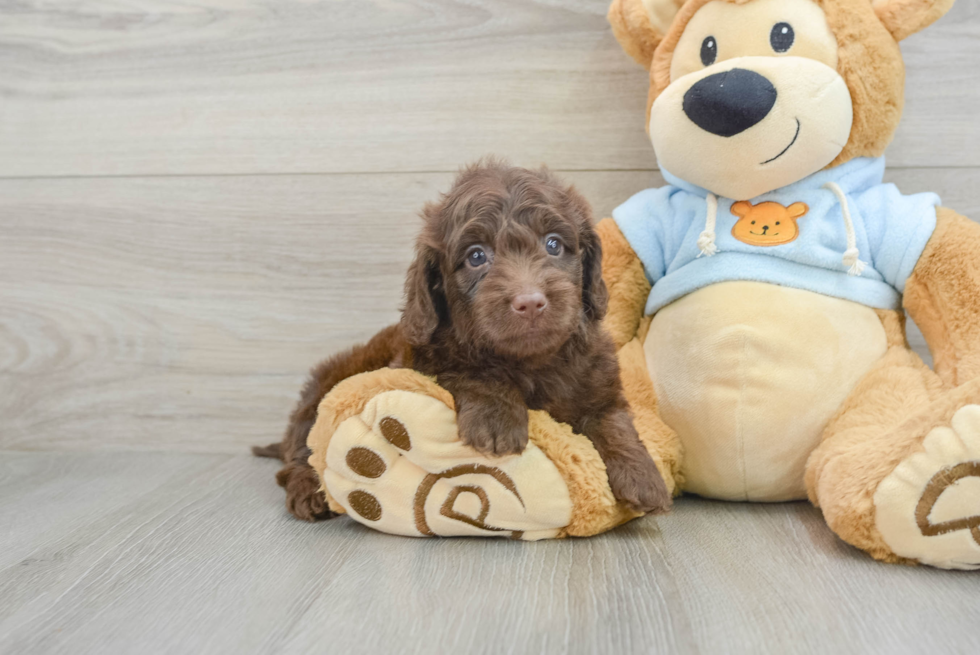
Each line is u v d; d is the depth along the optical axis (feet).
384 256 2.87
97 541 2.17
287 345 2.92
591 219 2.22
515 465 2.06
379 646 1.68
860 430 2.14
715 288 2.31
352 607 1.81
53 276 2.97
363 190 2.86
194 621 1.78
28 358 3.00
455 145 2.82
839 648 1.65
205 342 2.95
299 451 2.42
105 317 2.97
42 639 1.73
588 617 1.76
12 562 2.05
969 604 1.79
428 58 2.81
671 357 2.36
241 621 1.77
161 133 2.90
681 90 2.26
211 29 2.85
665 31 2.44
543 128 2.79
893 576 1.90
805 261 2.29
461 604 1.82
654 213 2.51
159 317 2.95
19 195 2.96
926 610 1.77
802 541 2.10
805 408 2.25
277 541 2.16
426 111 2.82
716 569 1.95
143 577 1.97
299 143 2.87
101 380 2.99
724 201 2.40
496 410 2.01
